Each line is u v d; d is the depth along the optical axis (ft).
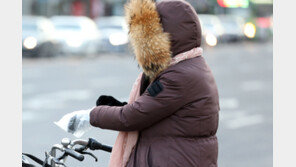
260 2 293.84
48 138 51.67
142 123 20.68
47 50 157.58
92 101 79.30
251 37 284.61
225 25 274.77
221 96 91.30
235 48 242.78
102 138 37.06
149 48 20.33
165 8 20.83
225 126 64.03
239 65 157.28
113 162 21.80
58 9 278.46
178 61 20.75
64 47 166.40
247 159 48.44
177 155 20.57
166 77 20.52
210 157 21.33
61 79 109.29
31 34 155.02
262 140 56.70
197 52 21.12
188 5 20.95
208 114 20.99
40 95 84.74
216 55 199.93
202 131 20.92
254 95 93.50
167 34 20.51
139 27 20.42
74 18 174.60
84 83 102.99
